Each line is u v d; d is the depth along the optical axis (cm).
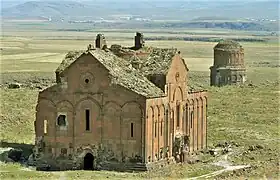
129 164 10212
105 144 10369
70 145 10600
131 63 10981
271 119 16500
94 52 10512
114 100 10288
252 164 10775
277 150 12438
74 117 10556
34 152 10781
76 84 10525
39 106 10750
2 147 11806
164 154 10688
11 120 14262
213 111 17400
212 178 9444
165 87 10656
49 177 9306
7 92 17938
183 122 11356
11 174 9406
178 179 9412
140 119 10138
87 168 10538
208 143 13050
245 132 14588
